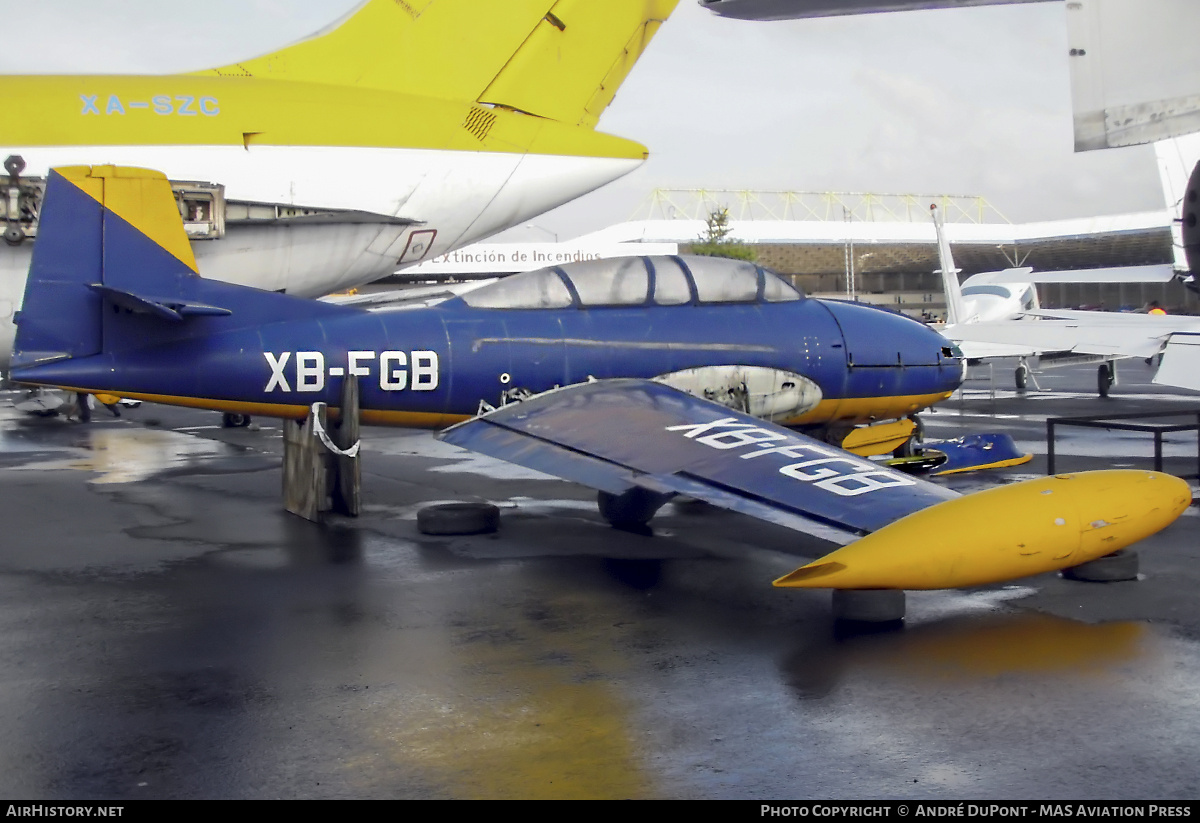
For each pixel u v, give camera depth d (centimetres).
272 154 1473
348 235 1550
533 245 6731
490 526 943
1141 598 679
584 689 520
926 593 701
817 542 895
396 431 1892
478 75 1609
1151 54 457
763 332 1080
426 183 1566
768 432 814
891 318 1182
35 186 1367
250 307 928
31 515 1040
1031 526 628
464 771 423
